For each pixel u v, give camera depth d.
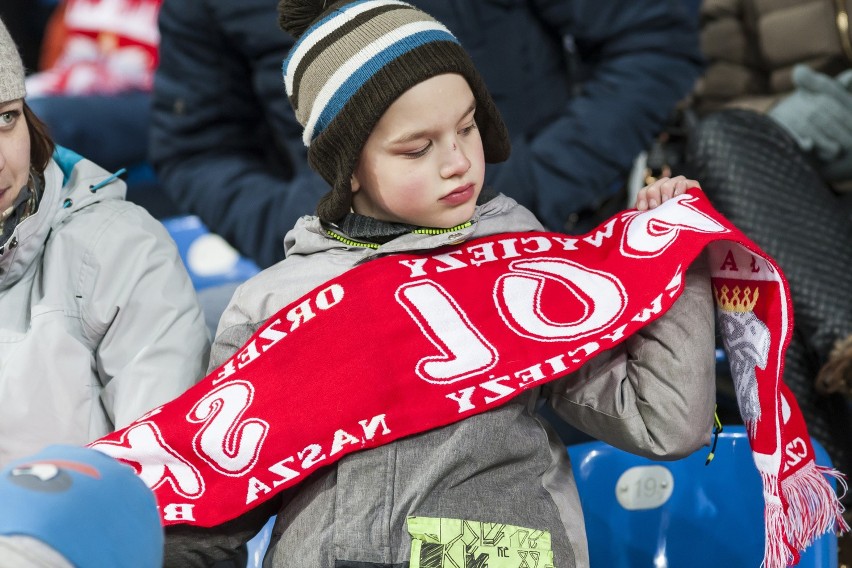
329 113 4.51
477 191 4.57
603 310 4.60
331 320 4.61
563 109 7.71
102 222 5.29
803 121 8.51
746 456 5.96
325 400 4.47
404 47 4.37
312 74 4.57
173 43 7.91
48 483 2.60
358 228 4.79
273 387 4.54
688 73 7.84
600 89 7.62
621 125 7.50
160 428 4.55
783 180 7.60
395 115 4.35
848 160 8.47
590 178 7.49
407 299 4.62
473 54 7.42
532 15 7.66
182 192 8.12
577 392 4.75
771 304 4.63
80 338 5.23
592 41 7.71
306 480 4.55
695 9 10.52
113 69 15.13
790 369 7.22
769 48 9.66
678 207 4.80
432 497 4.32
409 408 4.43
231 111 8.02
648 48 7.66
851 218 8.12
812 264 7.29
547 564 4.25
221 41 7.69
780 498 4.59
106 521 2.61
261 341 4.65
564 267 4.80
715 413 4.83
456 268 4.74
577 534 4.54
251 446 4.46
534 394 4.80
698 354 4.53
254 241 7.75
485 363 4.52
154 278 5.27
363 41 4.43
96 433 5.23
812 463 4.84
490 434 4.43
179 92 8.00
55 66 15.39
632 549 6.08
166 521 4.41
